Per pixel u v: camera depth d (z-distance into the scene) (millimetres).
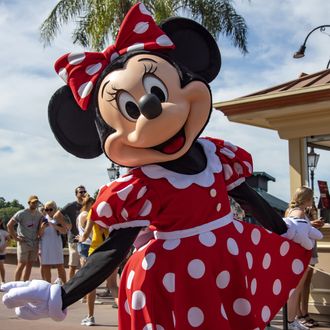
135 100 3193
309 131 7086
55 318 3002
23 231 9359
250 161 3619
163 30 3684
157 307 3121
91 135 3615
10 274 13359
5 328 6555
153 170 3227
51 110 3559
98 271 3053
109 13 15445
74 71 3410
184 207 3197
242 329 3162
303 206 5887
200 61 3781
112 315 7492
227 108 7312
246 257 3318
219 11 16469
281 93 6770
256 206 3697
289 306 6188
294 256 3748
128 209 3117
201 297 3078
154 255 3180
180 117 3146
